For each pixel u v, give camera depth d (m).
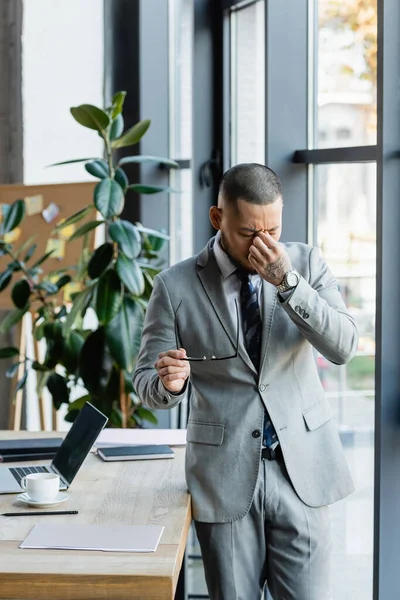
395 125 2.73
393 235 2.76
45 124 5.41
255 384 2.26
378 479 2.81
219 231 2.33
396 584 2.87
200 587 3.85
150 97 4.73
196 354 2.31
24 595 1.78
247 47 3.96
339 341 2.18
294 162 3.51
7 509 2.19
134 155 4.75
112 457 2.66
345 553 3.37
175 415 4.74
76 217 3.94
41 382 4.51
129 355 3.86
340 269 3.36
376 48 2.91
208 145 4.18
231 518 2.24
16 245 4.98
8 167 5.52
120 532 2.00
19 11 5.40
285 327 2.28
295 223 3.52
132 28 4.71
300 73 3.49
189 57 4.55
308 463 2.27
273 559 2.31
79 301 3.92
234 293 2.31
